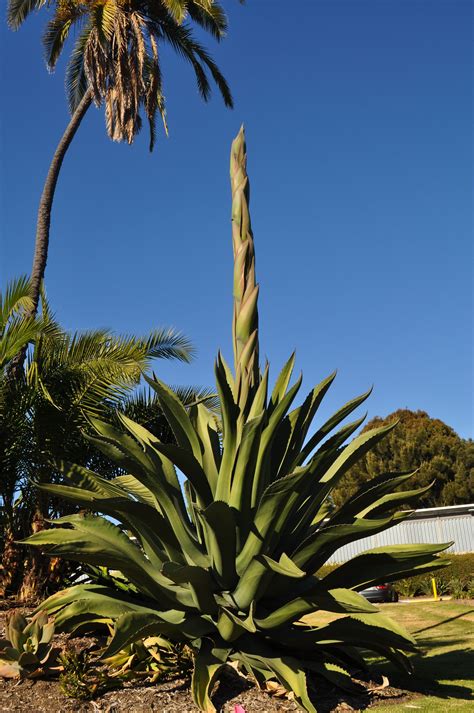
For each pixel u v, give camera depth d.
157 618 4.64
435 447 33.72
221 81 15.45
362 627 4.81
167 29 14.71
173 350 10.05
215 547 4.73
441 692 5.01
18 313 8.12
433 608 14.48
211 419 6.15
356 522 4.62
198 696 4.23
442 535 24.53
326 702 4.67
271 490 4.52
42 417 8.44
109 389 8.61
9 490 8.53
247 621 4.44
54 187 12.57
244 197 5.59
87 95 13.38
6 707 4.32
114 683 4.75
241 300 5.39
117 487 5.61
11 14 14.23
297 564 4.89
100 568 6.05
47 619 5.21
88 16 14.28
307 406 5.45
